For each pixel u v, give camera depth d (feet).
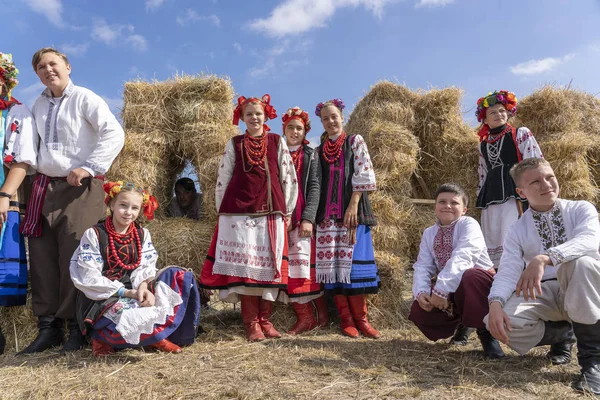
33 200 11.39
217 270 11.86
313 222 12.56
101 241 10.40
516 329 8.37
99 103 11.87
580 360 8.05
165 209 15.64
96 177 11.78
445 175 18.42
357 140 13.12
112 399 7.38
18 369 9.32
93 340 10.25
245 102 12.50
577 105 19.08
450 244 10.62
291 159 12.66
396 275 13.98
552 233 8.78
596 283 7.73
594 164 18.12
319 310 13.44
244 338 11.80
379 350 10.64
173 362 9.52
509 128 13.73
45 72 11.48
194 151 15.10
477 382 8.20
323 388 7.91
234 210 12.00
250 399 7.39
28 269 13.11
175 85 15.69
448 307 10.06
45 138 11.60
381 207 15.21
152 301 10.05
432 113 18.21
